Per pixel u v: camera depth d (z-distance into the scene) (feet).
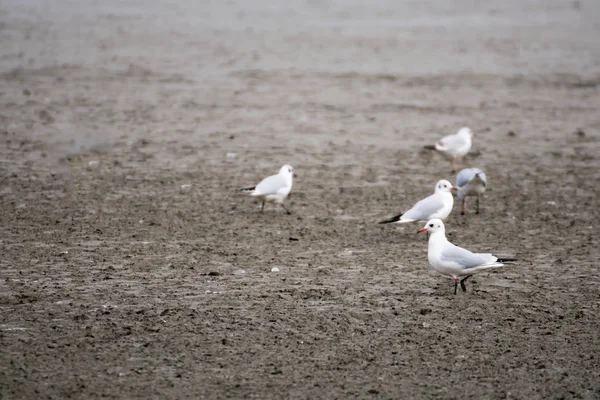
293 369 35.83
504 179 74.43
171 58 138.10
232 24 184.65
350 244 55.36
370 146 85.92
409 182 73.00
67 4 214.90
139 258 50.88
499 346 38.58
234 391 33.71
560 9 223.71
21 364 35.55
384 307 43.37
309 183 71.87
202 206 63.98
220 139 86.74
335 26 184.44
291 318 41.55
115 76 120.67
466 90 116.98
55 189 67.05
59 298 43.57
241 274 48.34
